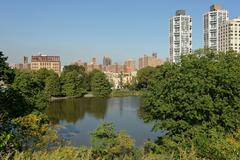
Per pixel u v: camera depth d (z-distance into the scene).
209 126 31.08
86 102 112.69
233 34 156.00
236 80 32.44
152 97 35.12
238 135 20.95
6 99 34.44
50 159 7.76
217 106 31.45
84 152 8.72
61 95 129.50
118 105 102.88
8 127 15.98
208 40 177.38
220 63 34.81
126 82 183.50
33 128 31.94
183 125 31.75
